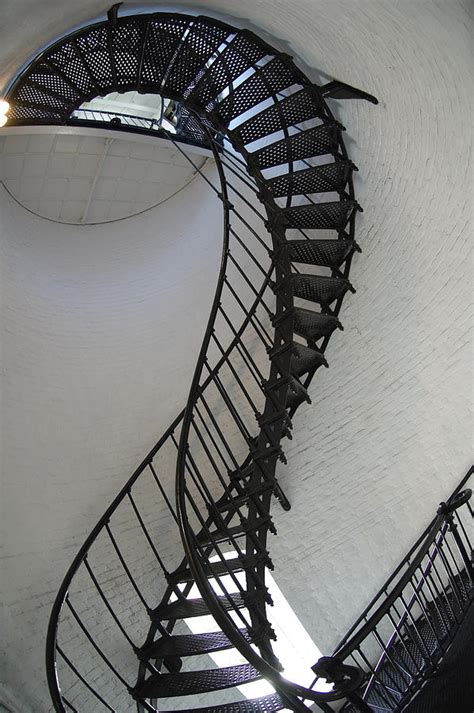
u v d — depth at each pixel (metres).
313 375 5.94
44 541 4.94
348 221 5.76
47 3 4.15
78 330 6.28
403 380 5.78
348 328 5.95
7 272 5.88
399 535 5.93
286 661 5.83
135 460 5.91
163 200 7.53
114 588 5.19
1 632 4.30
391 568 5.93
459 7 4.04
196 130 6.57
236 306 6.79
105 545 5.33
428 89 4.76
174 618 4.39
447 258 5.29
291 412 5.55
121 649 4.96
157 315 6.79
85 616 4.90
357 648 3.98
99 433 5.83
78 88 5.48
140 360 6.43
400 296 5.67
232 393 6.43
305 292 5.58
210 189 7.44
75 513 5.28
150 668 4.41
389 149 5.40
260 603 4.20
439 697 3.82
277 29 5.42
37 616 4.59
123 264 7.07
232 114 5.84
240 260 6.99
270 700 4.23
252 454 4.72
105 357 6.28
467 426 5.64
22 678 4.28
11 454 5.00
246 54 5.47
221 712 4.22
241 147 5.76
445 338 5.52
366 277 5.86
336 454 6.01
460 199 4.98
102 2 4.71
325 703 3.76
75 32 4.95
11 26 4.04
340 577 5.95
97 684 4.71
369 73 5.11
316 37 5.22
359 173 5.82
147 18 5.05
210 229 7.34
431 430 5.77
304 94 5.51
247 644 3.52
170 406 6.34
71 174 6.76
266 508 4.70
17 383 5.38
